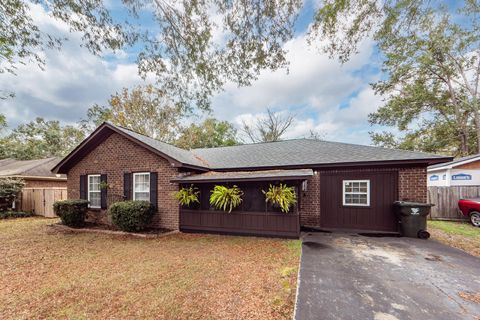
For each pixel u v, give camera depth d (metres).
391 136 20.47
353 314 2.83
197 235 7.45
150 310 3.04
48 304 3.25
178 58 5.37
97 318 2.89
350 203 8.09
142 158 8.70
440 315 2.79
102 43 4.76
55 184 15.97
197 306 3.11
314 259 4.89
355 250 5.54
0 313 3.04
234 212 7.40
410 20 4.78
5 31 4.51
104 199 9.20
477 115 15.80
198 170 9.05
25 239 7.02
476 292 3.38
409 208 6.85
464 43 13.14
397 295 3.30
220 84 5.82
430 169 12.54
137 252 5.62
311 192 8.51
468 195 9.36
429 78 16.58
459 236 6.90
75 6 4.29
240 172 8.70
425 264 4.55
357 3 4.55
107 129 9.20
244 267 4.49
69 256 5.36
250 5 4.52
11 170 15.25
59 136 30.47
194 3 4.55
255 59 5.24
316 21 4.90
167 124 22.75
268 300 3.21
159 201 8.38
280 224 6.89
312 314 2.84
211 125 29.94
